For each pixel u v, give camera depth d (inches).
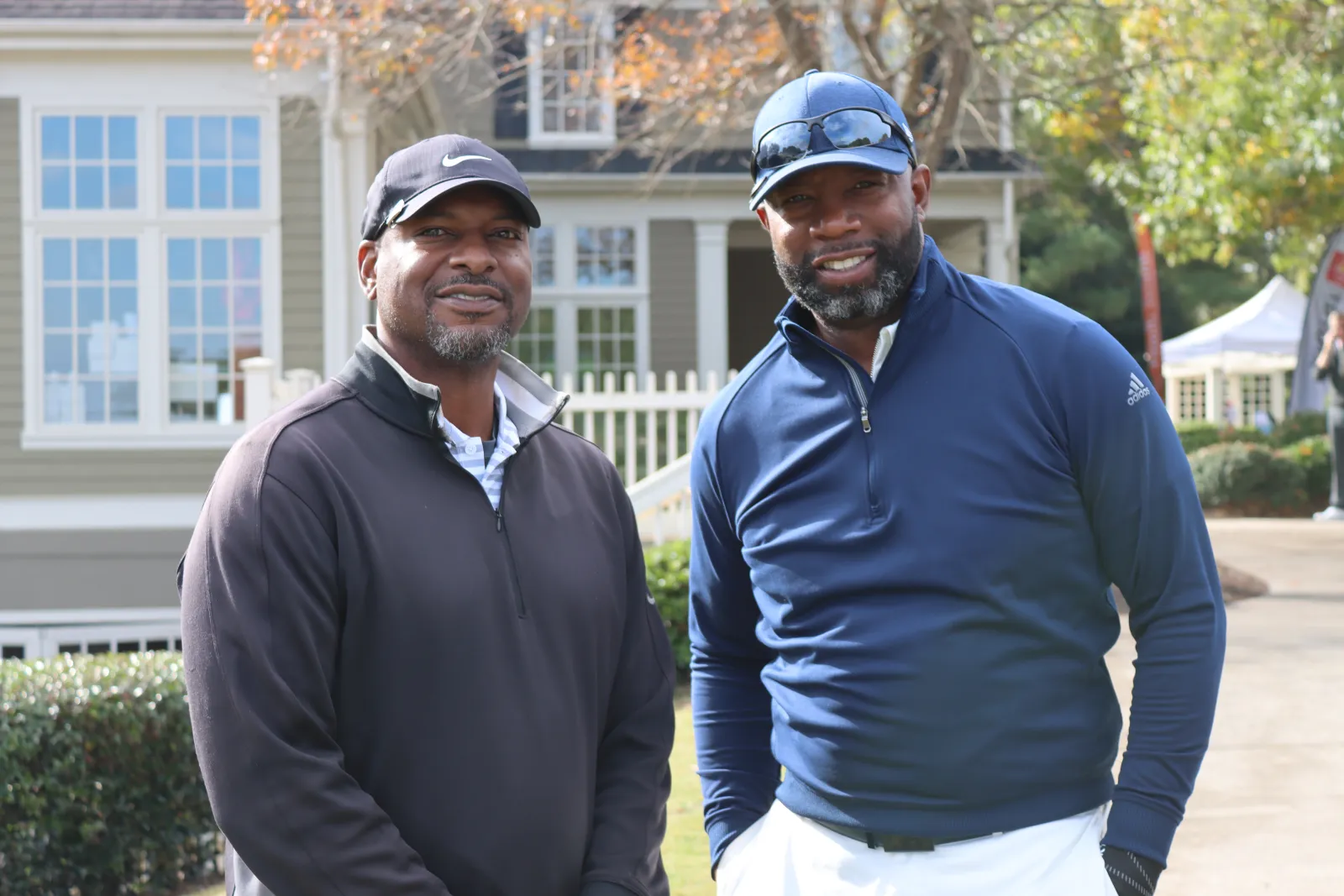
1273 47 471.5
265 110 427.5
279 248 428.5
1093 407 88.2
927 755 86.4
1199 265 1259.2
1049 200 987.9
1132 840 85.4
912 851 87.6
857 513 89.9
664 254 621.6
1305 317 733.3
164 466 426.3
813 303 92.0
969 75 411.2
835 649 89.6
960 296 92.4
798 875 93.4
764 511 95.1
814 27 390.0
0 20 412.2
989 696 86.1
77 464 425.7
